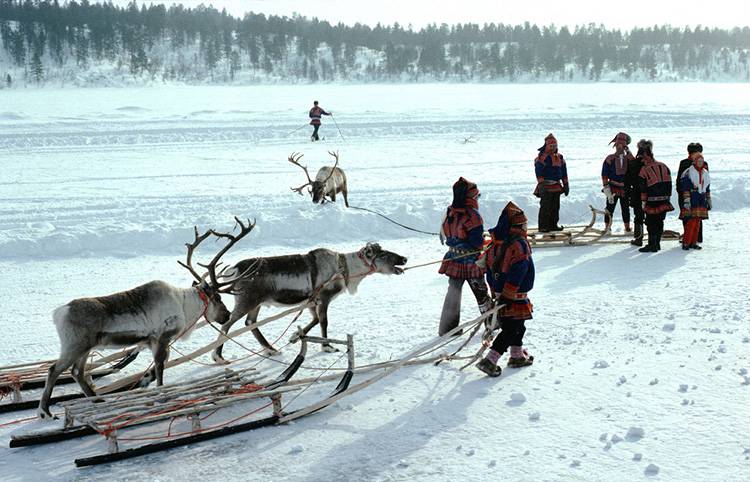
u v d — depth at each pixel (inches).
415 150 1223.5
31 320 427.5
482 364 341.1
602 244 641.0
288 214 677.9
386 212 698.2
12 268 539.8
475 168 1019.3
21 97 3444.9
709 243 628.7
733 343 372.5
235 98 3319.4
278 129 1475.1
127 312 312.0
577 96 3479.3
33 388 342.0
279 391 299.6
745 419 284.7
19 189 836.6
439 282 524.4
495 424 290.4
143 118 1713.8
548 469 251.8
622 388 320.8
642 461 254.5
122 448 276.4
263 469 259.0
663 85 5935.0
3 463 266.5
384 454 268.2
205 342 409.1
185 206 730.8
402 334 410.9
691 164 600.7
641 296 467.2
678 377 330.6
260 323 366.0
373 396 324.8
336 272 390.6
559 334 398.9
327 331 418.0
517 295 343.3
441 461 261.0
